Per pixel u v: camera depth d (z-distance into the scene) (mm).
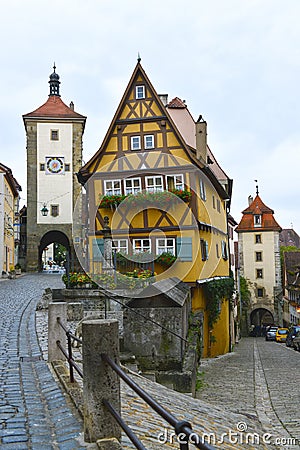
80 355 9703
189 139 29953
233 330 36312
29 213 46875
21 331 12836
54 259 71688
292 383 14281
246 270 60406
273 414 10281
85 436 4762
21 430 5258
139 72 25000
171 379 12719
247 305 59250
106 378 4684
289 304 54031
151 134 24547
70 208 47219
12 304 19359
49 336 9008
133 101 24953
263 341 46625
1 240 42281
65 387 6859
